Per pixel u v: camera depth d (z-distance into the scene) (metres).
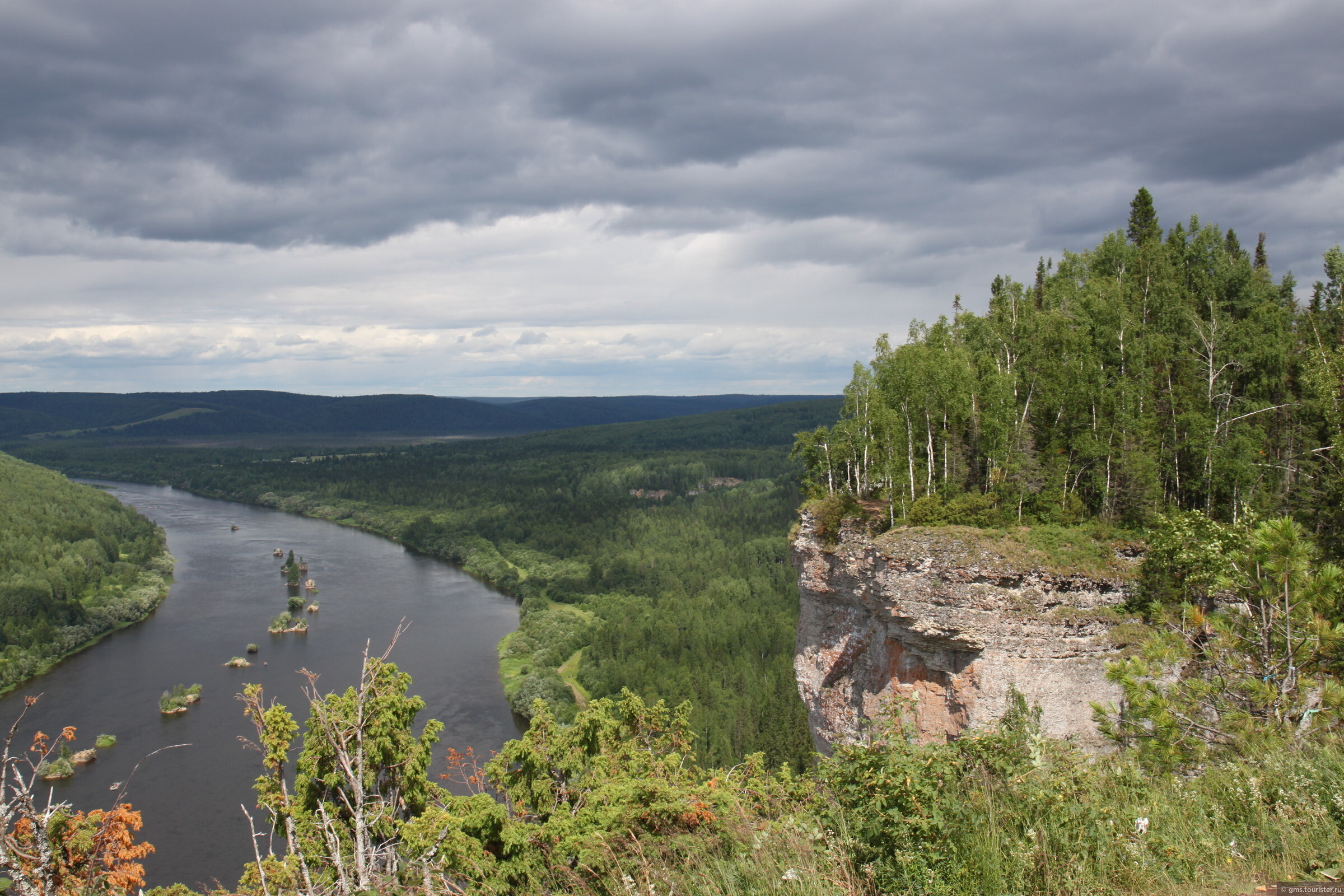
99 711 94.62
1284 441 54.59
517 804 21.59
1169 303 65.19
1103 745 39.00
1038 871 11.56
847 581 50.19
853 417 65.62
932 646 42.91
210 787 76.94
